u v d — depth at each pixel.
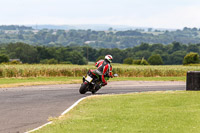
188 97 39.16
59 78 87.06
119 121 26.11
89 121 26.16
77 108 32.16
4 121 26.95
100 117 27.61
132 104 34.28
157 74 109.31
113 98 38.75
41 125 25.67
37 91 48.69
